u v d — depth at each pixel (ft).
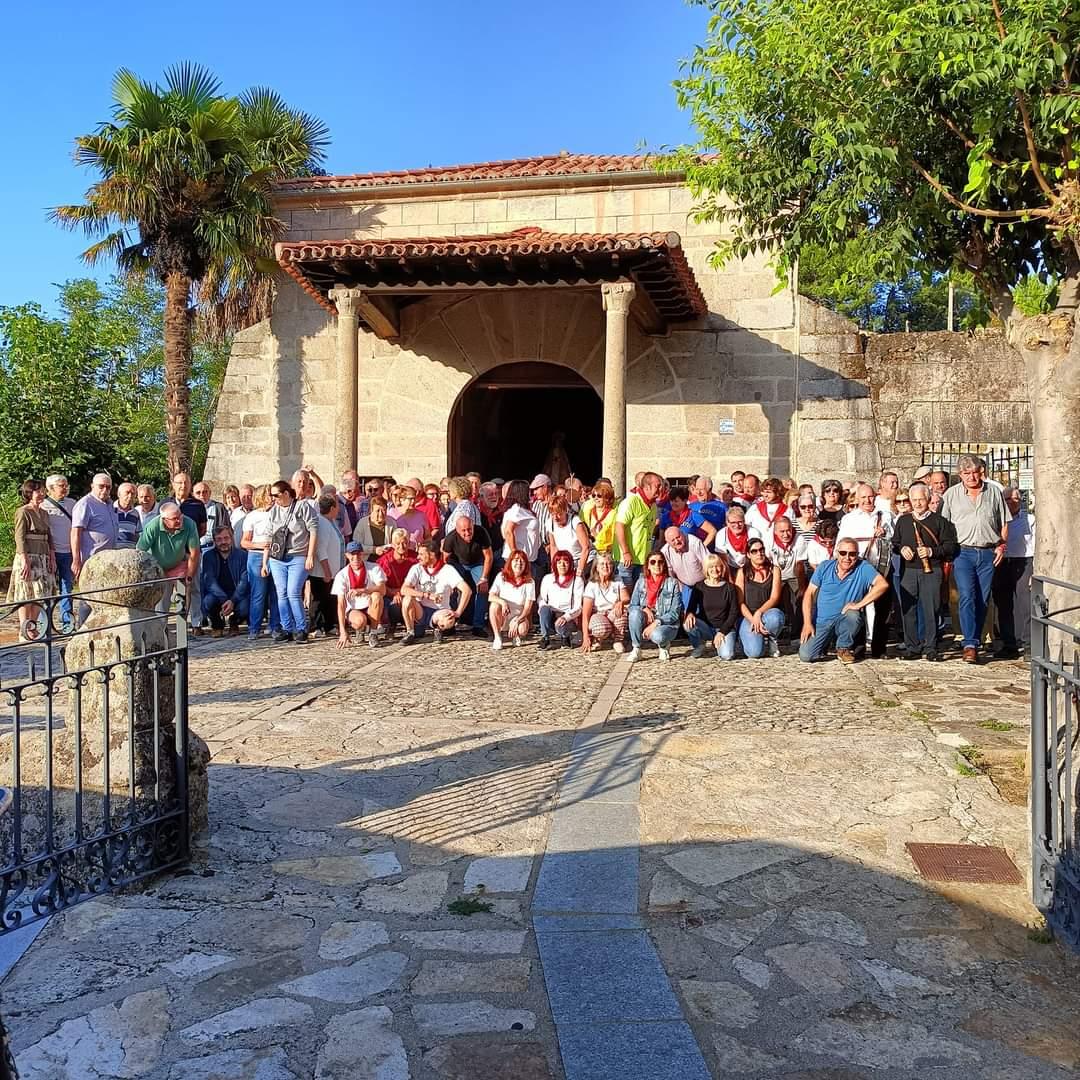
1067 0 16.30
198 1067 10.10
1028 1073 10.03
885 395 46.88
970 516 29.94
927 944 12.69
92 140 52.13
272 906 13.74
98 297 111.86
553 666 30.22
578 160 50.44
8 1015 11.03
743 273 47.65
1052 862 13.03
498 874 14.76
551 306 48.85
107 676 13.87
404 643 34.50
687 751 20.40
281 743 21.44
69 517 37.47
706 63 23.59
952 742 20.90
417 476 50.21
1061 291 19.26
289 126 59.21
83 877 14.01
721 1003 11.29
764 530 34.99
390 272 41.78
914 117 19.99
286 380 51.62
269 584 36.55
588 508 35.12
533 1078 9.93
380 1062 10.16
